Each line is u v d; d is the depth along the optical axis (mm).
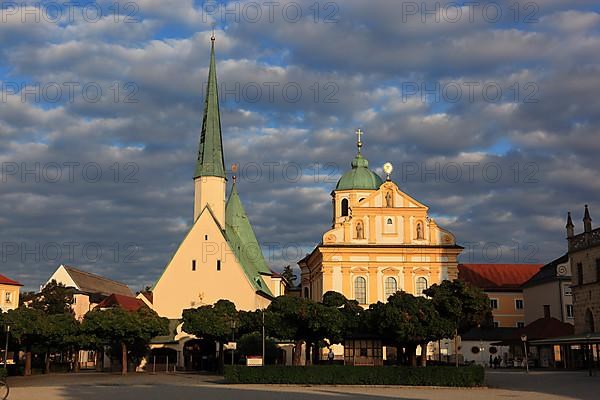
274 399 41906
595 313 78375
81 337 81938
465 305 60594
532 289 118125
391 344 65875
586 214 80562
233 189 126312
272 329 64562
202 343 94562
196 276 99438
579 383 56250
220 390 51000
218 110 113062
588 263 80125
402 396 44625
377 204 100125
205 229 100625
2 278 123875
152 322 82562
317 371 57500
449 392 48750
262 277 119000
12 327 77188
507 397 43438
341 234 99062
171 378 70188
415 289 97688
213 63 114688
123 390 51156
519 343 97125
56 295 112062
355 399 42094
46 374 82875
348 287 97562
